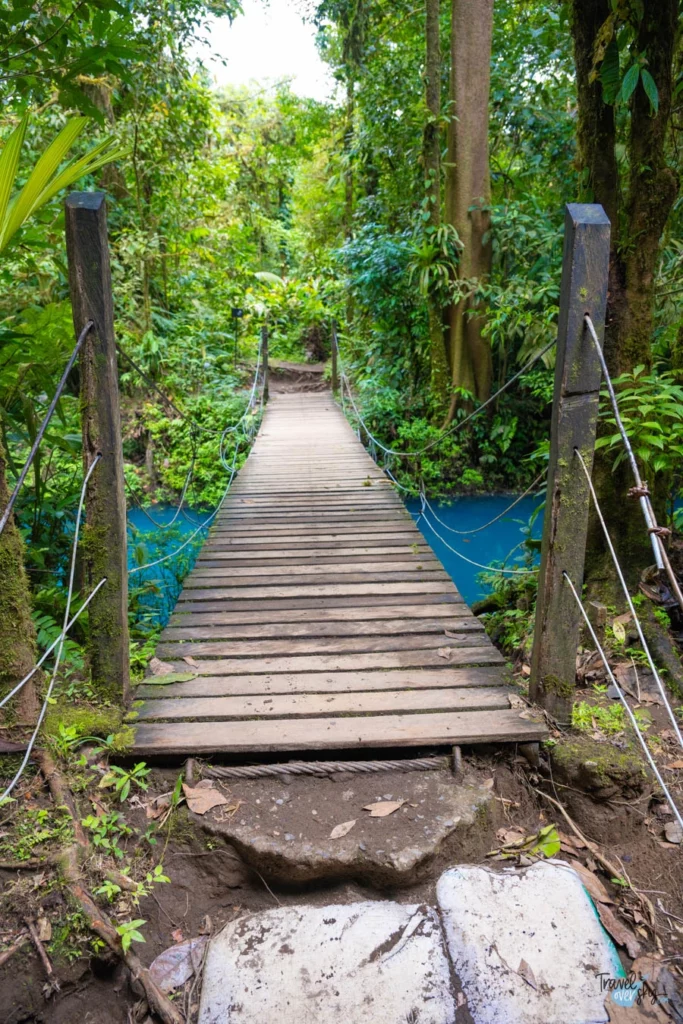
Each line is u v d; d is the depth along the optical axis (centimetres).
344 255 1009
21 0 237
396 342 1039
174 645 299
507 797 223
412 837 194
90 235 214
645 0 284
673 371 310
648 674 272
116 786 211
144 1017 164
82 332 217
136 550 375
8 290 534
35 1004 162
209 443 873
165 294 1078
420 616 325
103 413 228
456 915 182
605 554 315
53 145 207
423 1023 158
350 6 973
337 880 195
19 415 320
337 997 163
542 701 240
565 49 812
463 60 855
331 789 216
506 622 365
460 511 827
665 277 502
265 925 183
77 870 181
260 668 276
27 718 207
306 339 1788
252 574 389
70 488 374
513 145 931
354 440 855
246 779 219
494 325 800
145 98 789
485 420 911
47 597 310
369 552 427
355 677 268
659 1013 162
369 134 1043
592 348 220
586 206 217
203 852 199
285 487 618
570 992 165
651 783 218
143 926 182
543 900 187
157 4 698
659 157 297
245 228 1395
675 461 304
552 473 229
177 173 914
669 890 196
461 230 889
